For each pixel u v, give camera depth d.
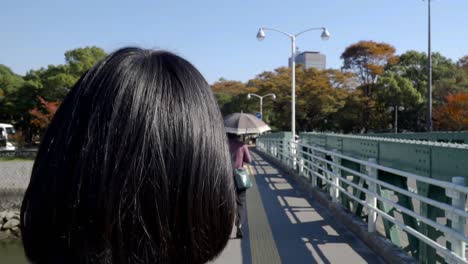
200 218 0.90
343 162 8.07
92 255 0.85
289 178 13.68
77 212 0.85
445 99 37.06
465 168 3.53
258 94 52.56
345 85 52.19
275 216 7.92
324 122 54.44
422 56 47.97
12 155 29.09
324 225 7.19
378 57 53.12
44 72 42.97
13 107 42.28
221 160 0.96
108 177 0.85
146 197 0.86
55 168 0.88
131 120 0.88
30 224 0.89
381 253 5.31
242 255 5.59
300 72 53.69
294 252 5.70
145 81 0.92
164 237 0.87
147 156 0.87
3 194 23.91
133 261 0.85
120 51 1.00
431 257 4.28
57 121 0.94
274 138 21.77
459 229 3.52
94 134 0.87
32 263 0.90
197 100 0.96
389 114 47.94
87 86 0.93
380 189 5.68
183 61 1.01
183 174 0.89
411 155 4.68
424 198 4.04
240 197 6.49
